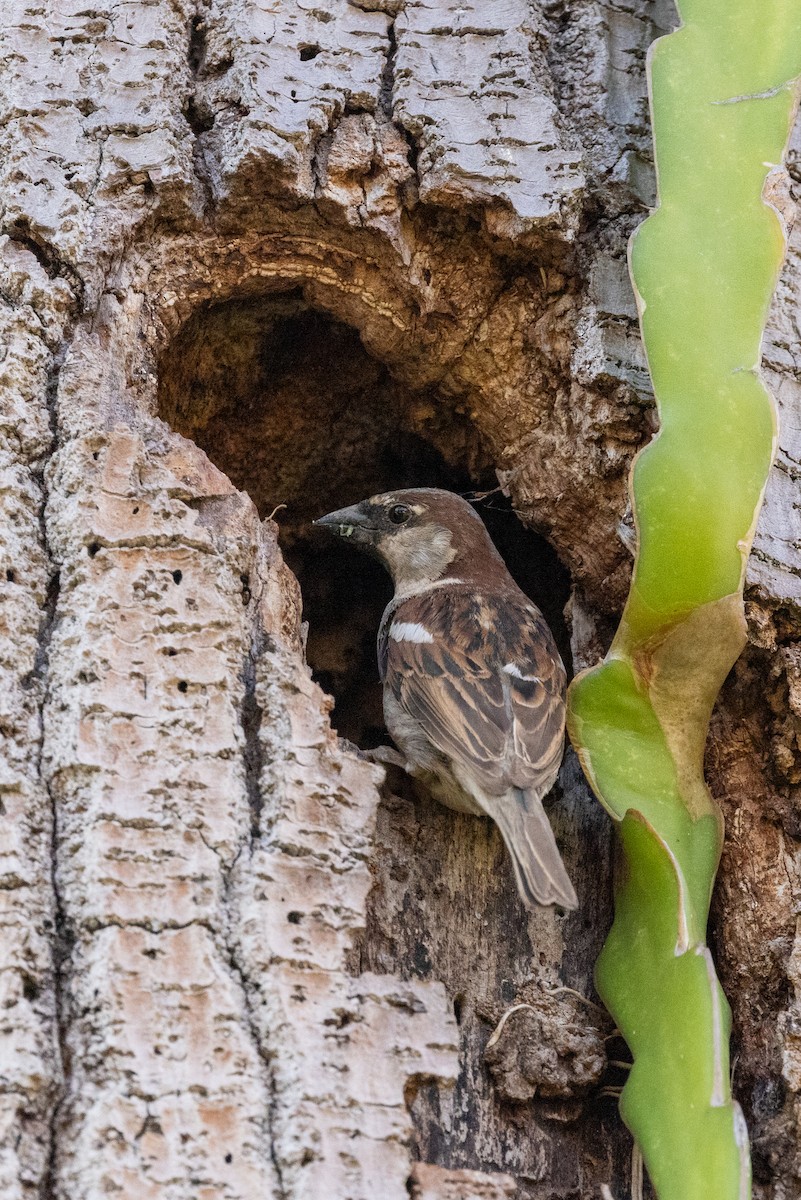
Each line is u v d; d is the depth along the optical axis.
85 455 6.03
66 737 5.44
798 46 6.51
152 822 5.30
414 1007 5.34
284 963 5.18
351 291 7.48
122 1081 4.80
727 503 5.89
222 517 6.21
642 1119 5.48
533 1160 6.08
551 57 8.09
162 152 6.89
